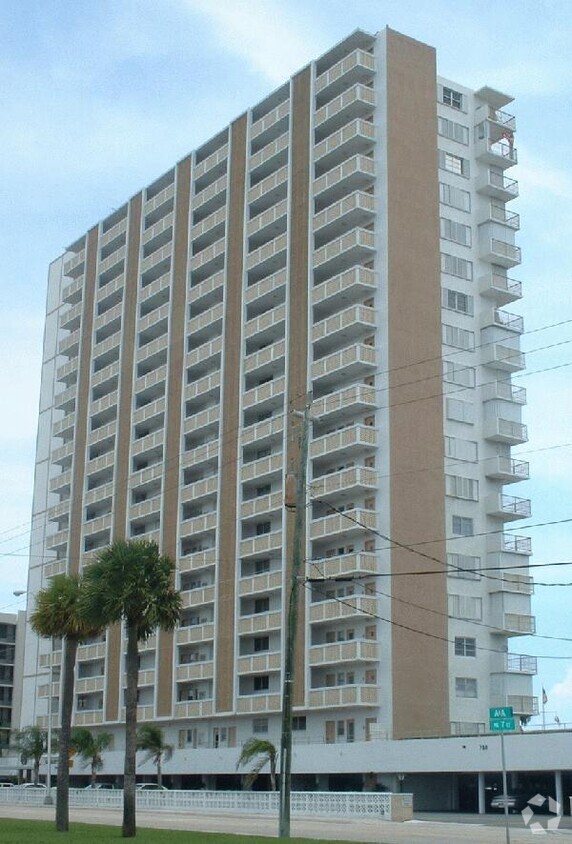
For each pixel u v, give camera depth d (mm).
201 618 84938
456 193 81312
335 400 75000
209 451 86562
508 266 82375
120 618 43000
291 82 86125
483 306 80438
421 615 71000
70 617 46562
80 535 102688
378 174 78062
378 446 73062
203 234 93062
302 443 41406
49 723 87062
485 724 72000
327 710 71750
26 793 83438
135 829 38938
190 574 86750
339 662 70312
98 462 102125
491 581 74875
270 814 58531
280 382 80375
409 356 75062
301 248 81062
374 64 80562
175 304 94938
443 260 79062
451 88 83438
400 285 75875
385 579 70375
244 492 82625
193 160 96562
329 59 84312
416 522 72312
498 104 85438
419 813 61062
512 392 78812
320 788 70312
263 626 76938
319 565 73438
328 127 82562
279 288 82500
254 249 87500
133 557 42781
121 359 101438
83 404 107000
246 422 84125
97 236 110062
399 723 68062
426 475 73688
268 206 88000
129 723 40844
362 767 66000
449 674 71312
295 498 40844
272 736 76188
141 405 98375
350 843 32469
